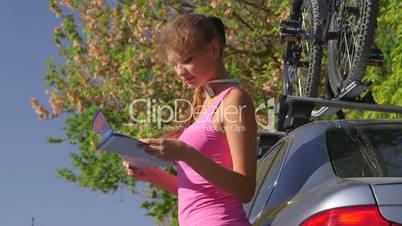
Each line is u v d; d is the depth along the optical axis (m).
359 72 16.20
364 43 15.96
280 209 9.63
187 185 9.22
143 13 46.31
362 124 10.95
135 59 45.03
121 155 8.97
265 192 10.98
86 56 51.38
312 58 19.34
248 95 9.23
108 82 48.41
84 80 51.38
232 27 45.62
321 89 33.88
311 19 19.34
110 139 8.52
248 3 45.00
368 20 15.88
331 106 12.90
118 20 48.47
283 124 13.35
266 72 43.75
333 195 8.65
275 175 10.78
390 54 26.03
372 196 8.50
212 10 44.62
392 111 12.99
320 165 9.95
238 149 9.02
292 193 9.86
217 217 9.04
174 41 9.20
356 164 9.87
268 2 44.66
